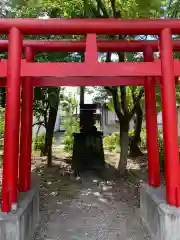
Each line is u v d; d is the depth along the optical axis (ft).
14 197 10.43
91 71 11.02
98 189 20.81
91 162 27.63
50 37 23.22
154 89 14.57
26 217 11.10
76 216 15.23
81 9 20.74
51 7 20.40
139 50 14.83
